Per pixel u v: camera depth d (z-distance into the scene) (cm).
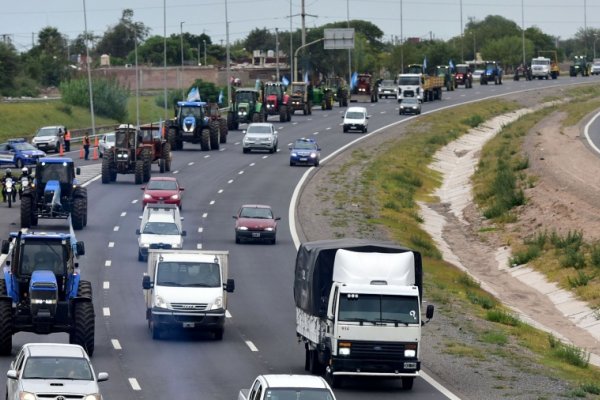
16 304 7481
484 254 14712
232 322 9256
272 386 5009
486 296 11831
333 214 15325
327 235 13688
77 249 7762
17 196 15600
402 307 6819
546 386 7094
